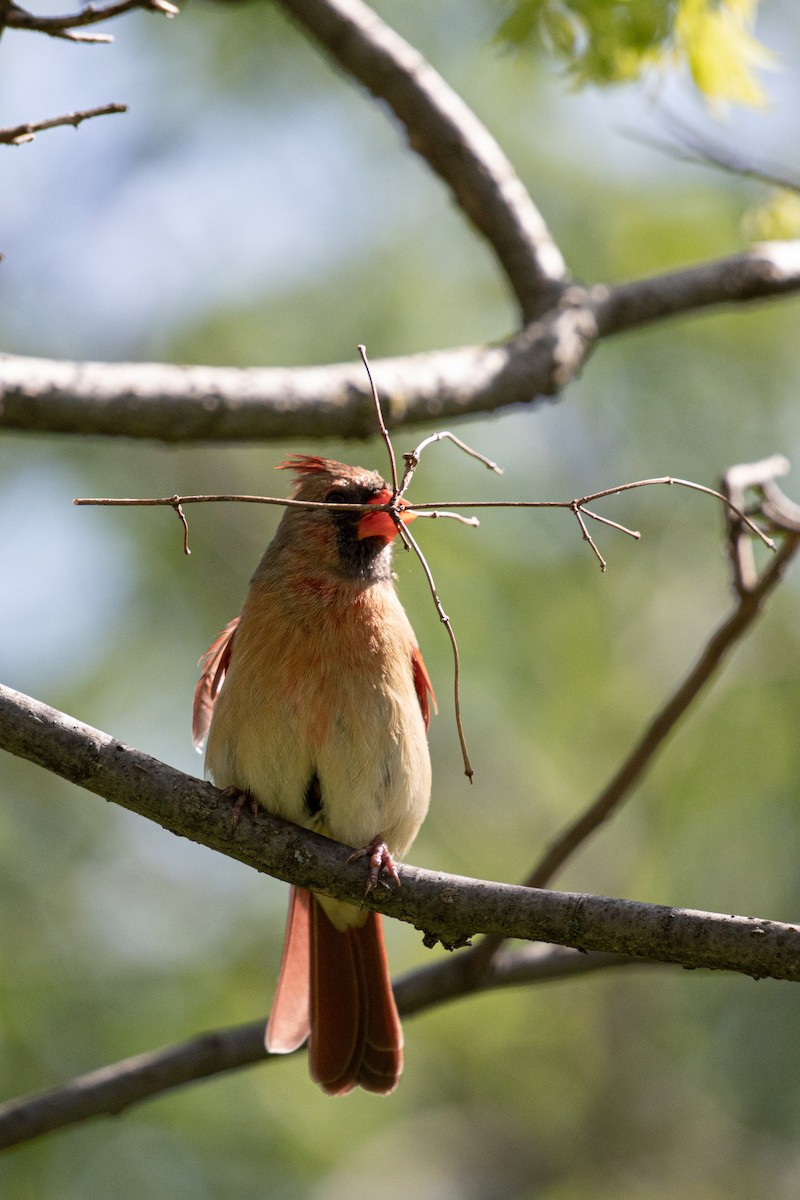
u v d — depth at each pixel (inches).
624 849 512.4
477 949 304.8
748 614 299.4
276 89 511.8
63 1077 414.3
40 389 292.0
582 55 357.4
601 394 519.2
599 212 512.4
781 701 490.9
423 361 324.2
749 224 410.3
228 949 465.4
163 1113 418.0
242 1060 294.0
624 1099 527.5
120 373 299.7
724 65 354.0
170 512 526.3
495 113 505.0
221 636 308.8
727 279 374.0
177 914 467.2
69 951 444.8
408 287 513.0
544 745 506.0
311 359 509.0
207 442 306.5
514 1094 517.7
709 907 470.9
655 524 524.4
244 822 237.3
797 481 512.7
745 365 520.7
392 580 297.7
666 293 367.6
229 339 518.9
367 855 235.3
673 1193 506.0
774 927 199.9
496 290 516.1
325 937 303.4
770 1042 490.6
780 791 474.3
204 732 311.4
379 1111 467.5
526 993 521.7
